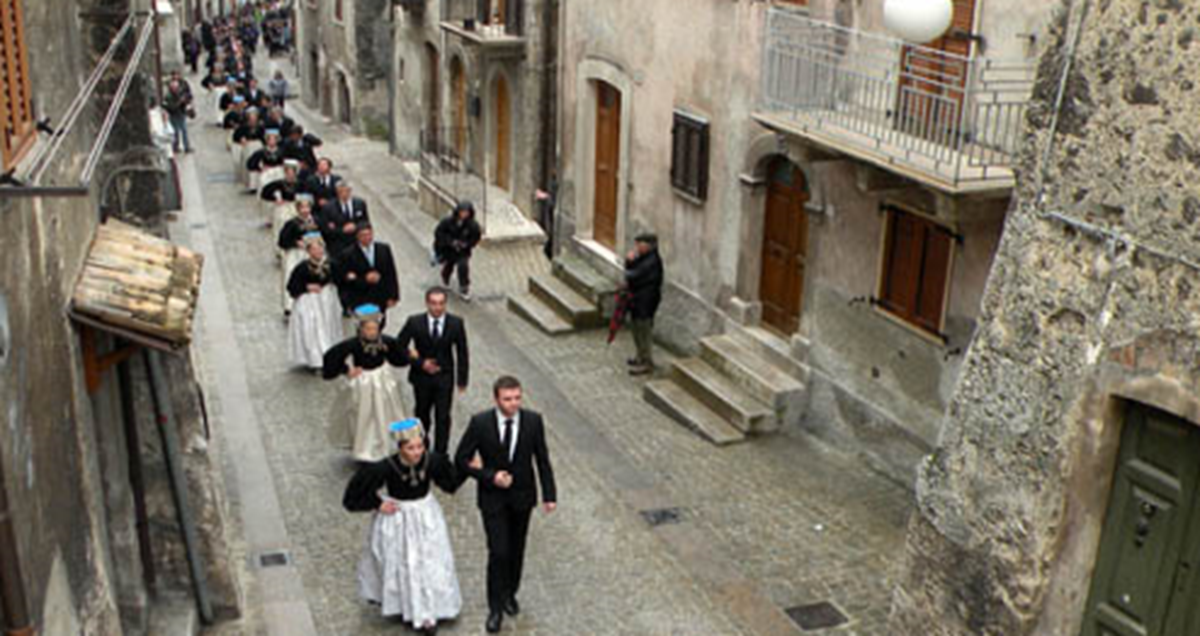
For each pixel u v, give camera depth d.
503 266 18.44
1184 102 5.75
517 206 20.89
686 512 10.59
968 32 9.80
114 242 7.59
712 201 13.45
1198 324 5.70
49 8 6.52
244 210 21.78
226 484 10.82
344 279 13.30
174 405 8.16
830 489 11.03
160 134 15.13
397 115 28.36
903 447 11.02
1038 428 6.57
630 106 14.93
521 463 8.45
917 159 9.30
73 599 5.54
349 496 8.52
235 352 14.23
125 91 8.09
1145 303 5.96
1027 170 6.70
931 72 9.26
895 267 10.91
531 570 9.59
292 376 13.55
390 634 8.61
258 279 17.33
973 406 7.03
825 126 10.45
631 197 15.16
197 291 7.52
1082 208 6.32
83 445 6.24
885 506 10.69
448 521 10.32
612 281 15.70
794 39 11.54
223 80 34.12
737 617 8.98
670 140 14.10
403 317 15.71
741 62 12.53
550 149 20.08
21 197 5.00
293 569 9.45
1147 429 6.14
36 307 5.48
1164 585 6.09
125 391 7.95
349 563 9.60
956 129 9.70
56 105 6.52
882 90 10.77
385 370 10.87
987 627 6.95
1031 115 6.67
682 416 12.45
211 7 58.12
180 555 8.42
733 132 12.84
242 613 8.73
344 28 32.59
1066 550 6.55
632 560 9.79
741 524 10.39
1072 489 6.47
